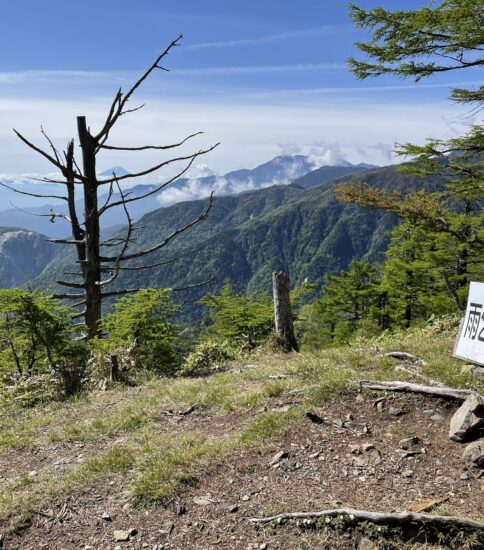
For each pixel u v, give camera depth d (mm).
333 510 4375
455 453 5320
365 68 11734
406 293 28016
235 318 17656
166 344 11773
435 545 3977
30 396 9938
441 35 10531
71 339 11664
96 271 14320
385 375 7387
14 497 5371
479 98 11523
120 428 7320
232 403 7410
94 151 14203
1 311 10438
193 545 4406
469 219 19594
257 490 5012
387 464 5238
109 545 4527
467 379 6898
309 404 6738
